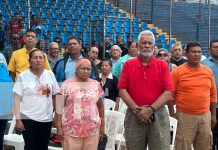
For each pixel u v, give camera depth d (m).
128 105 4.29
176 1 19.61
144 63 4.34
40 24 15.03
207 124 5.05
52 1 18.05
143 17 19.56
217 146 6.13
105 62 6.88
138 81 4.31
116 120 5.47
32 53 4.84
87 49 12.60
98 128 4.52
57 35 15.51
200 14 18.58
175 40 18.25
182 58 8.13
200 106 4.99
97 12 18.83
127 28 17.55
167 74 4.32
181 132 5.05
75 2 18.92
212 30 18.47
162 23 19.08
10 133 5.76
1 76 5.00
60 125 4.50
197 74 5.01
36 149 4.92
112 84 6.86
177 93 5.10
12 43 10.72
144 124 4.29
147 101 4.29
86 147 4.46
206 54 16.22
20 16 14.43
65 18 17.19
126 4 20.20
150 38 4.30
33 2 17.27
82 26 16.36
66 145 4.43
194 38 18.39
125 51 11.64
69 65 5.86
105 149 5.11
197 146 5.14
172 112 5.20
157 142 4.29
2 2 16.38
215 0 19.92
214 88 5.22
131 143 4.38
